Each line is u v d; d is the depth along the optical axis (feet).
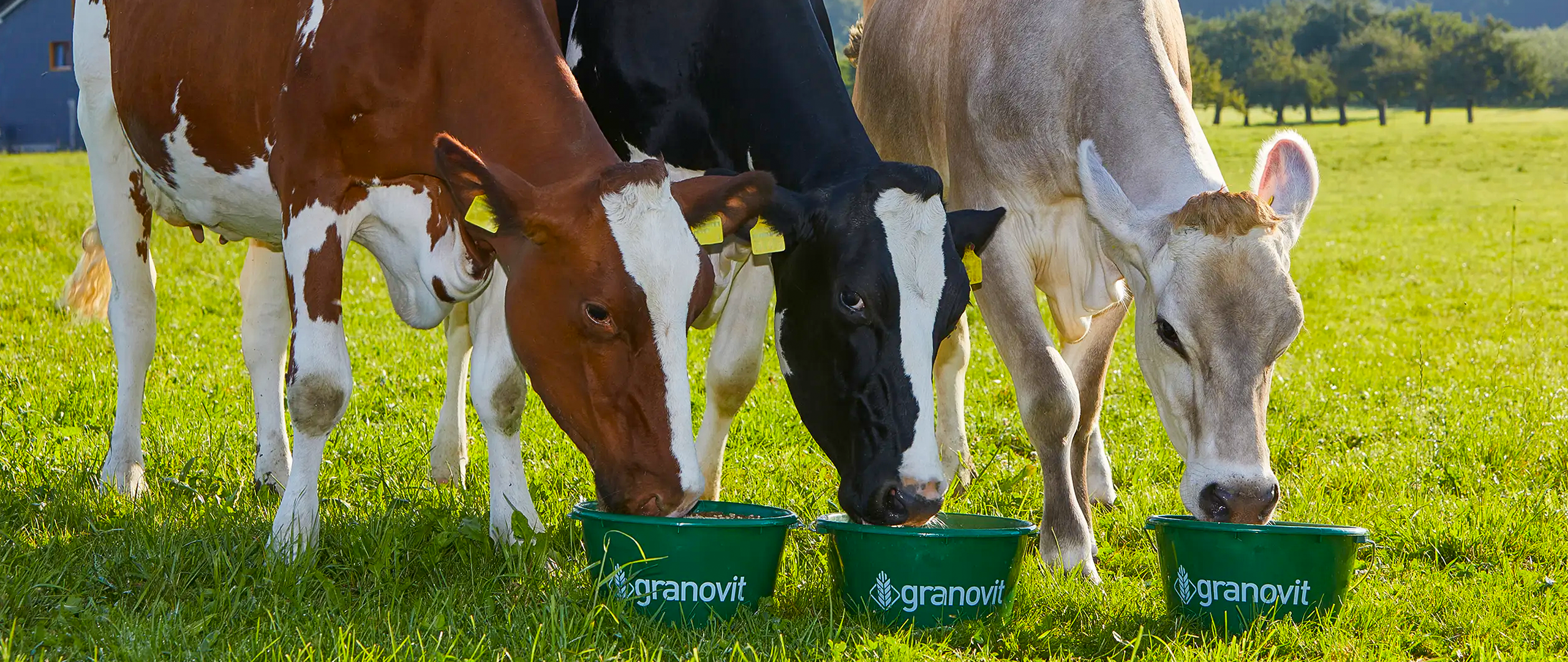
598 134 13.58
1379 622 13.30
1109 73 16.06
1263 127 259.39
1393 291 48.26
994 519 13.41
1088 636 12.63
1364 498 18.78
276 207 15.90
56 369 23.85
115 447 16.48
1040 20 16.92
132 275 17.30
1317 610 12.51
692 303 12.12
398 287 15.10
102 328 28.12
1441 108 377.09
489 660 10.84
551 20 17.81
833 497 17.67
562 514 15.99
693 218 12.73
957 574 12.16
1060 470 15.70
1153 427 22.95
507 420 14.55
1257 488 13.12
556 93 13.56
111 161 17.42
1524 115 323.57
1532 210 90.38
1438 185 117.19
